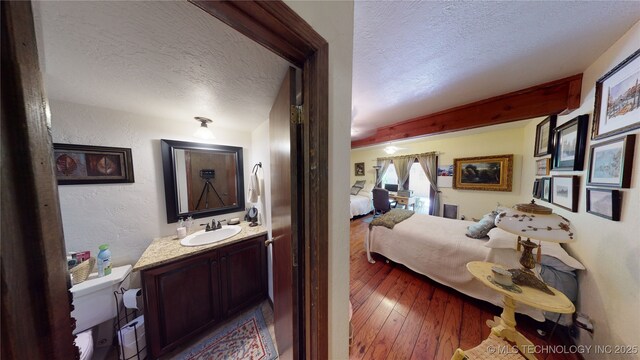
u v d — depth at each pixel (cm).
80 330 117
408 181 491
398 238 249
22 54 29
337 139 72
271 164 137
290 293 95
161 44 72
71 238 130
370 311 181
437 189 429
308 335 81
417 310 182
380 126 257
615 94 101
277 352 141
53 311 33
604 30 92
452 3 76
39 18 55
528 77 138
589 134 128
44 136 32
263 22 51
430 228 245
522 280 114
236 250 170
